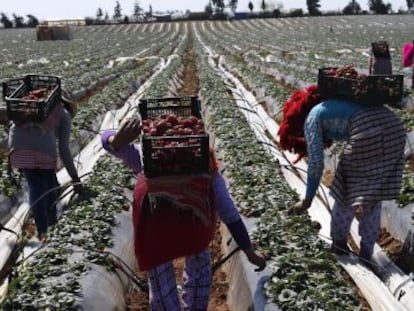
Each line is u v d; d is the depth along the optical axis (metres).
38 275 7.54
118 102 25.70
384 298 7.69
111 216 9.93
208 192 5.98
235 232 6.15
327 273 7.29
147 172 5.84
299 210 8.04
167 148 5.79
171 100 7.18
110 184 11.55
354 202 7.96
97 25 140.75
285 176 13.74
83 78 33.91
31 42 91.19
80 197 10.86
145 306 8.44
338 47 62.91
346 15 149.62
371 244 8.55
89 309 7.01
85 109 21.17
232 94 28.12
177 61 45.19
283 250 7.94
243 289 7.71
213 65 46.22
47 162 9.88
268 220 9.05
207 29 120.31
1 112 10.51
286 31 105.44
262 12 153.00
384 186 7.91
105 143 6.31
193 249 6.01
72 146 16.48
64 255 8.20
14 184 12.77
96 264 8.16
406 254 9.36
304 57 49.44
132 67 45.84
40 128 9.72
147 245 6.01
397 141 7.88
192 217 5.95
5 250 10.27
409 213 9.89
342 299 6.70
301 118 8.30
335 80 7.93
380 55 11.48
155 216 5.95
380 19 129.12
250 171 11.91
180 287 8.41
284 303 6.60
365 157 7.84
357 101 7.84
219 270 9.62
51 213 10.36
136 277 8.98
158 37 99.19
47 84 10.86
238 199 10.50
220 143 15.12
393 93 7.80
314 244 8.16
